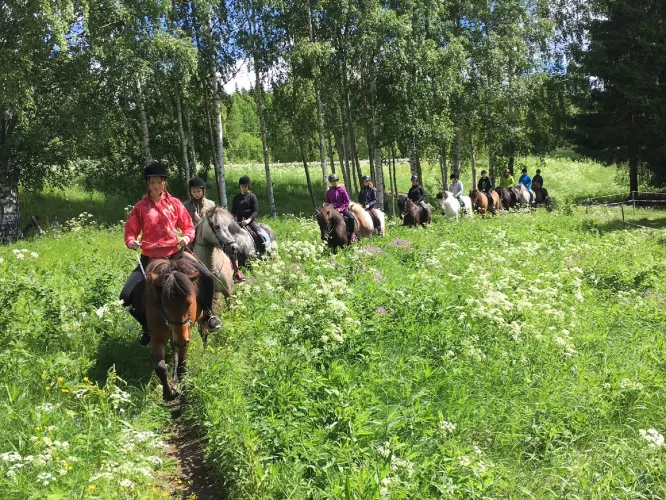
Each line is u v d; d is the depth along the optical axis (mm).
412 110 30453
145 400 6375
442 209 22812
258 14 28141
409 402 5641
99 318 7848
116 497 4273
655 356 7191
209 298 7027
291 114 30938
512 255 13039
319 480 4637
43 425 5156
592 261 12961
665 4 34531
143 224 6902
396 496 4219
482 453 4949
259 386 5926
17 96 20578
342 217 13703
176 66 24828
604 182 52594
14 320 7367
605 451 5238
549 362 6785
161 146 31125
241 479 4664
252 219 11977
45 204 32312
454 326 7301
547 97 40188
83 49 23422
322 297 7336
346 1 28828
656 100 33750
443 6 32469
